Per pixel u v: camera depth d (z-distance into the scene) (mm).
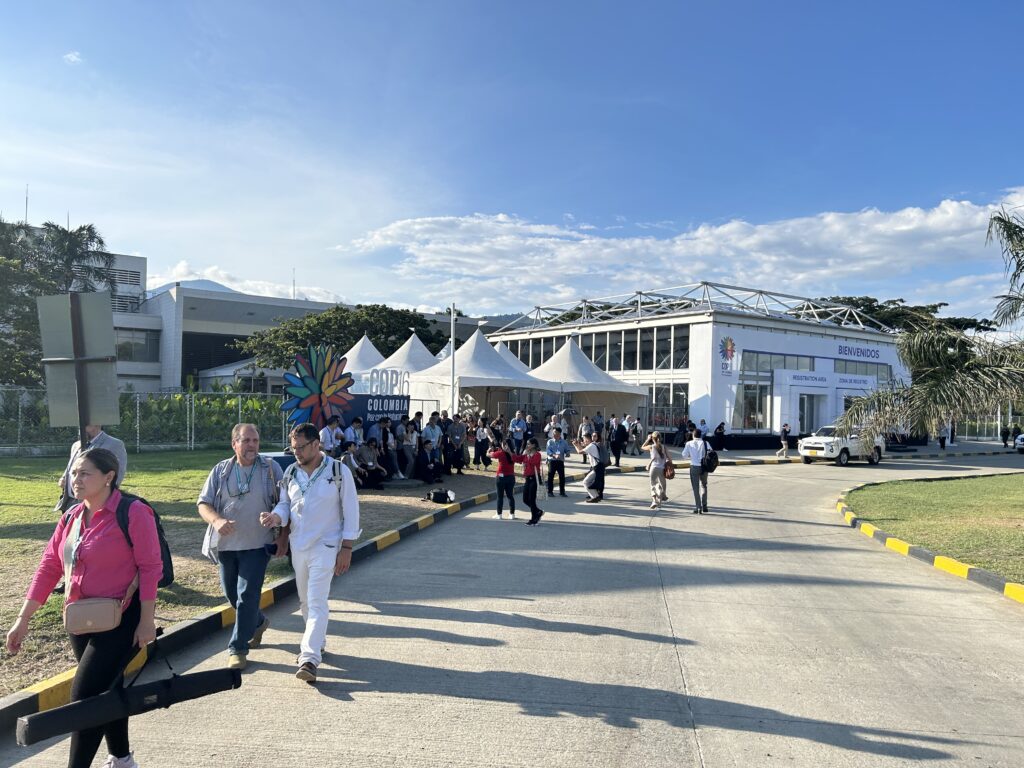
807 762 4051
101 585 3473
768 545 11125
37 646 5293
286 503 5340
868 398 13203
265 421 28219
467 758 3998
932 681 5363
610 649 5930
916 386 12602
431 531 11625
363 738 4215
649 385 38500
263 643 5941
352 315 47469
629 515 14086
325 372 16344
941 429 12469
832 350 40688
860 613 7273
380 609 7027
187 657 5590
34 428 22719
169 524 10445
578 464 25562
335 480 5422
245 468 5328
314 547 5320
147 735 4230
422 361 33312
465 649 5848
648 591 7957
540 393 38688
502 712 4633
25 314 30531
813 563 9828
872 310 63906
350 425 18125
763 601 7668
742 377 36406
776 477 23516
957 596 8086
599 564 9328
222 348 64250
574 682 5184
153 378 62312
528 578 8453
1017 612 7441
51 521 10281
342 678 5168
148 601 3508
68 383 5891
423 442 17359
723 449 34594
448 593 7688
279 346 47125
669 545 10852
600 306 43969
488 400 36438
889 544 11188
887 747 4250
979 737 4406
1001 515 13875
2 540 8883
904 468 28641
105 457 3549
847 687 5207
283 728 4336
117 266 66750
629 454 31750
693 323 36156
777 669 5551
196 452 24812
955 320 58281
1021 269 12008
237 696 4812
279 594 7297
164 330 62000
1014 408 12133
